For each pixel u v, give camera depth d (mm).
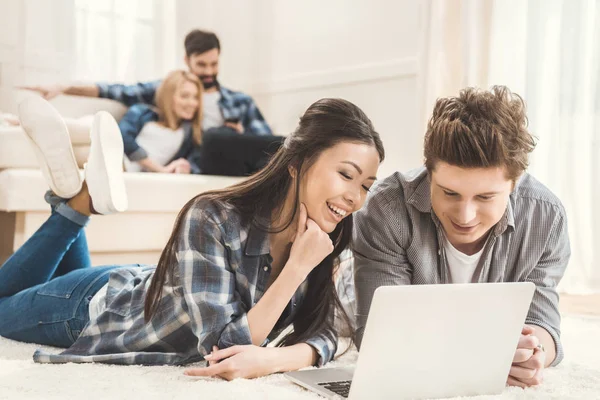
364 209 1476
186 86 3715
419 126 3150
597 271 2742
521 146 1195
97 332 1431
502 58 2873
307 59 4164
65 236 1857
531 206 1418
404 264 1461
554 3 2770
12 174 2578
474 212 1212
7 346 1634
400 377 1113
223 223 1322
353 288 1604
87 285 1586
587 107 2719
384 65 3602
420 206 1402
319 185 1267
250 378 1251
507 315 1164
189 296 1291
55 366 1329
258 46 4500
